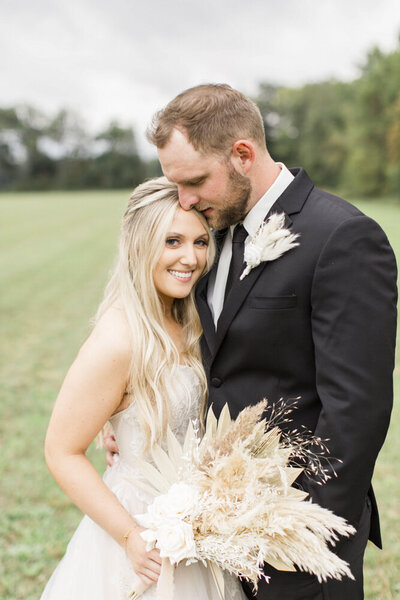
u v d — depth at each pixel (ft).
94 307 32.99
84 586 5.97
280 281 5.64
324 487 5.36
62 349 24.17
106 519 5.65
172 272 6.35
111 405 5.95
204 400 6.68
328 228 5.43
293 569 5.05
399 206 113.60
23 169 251.19
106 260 53.47
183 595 5.64
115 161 247.29
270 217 5.73
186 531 4.91
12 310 32.27
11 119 246.27
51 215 109.70
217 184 5.77
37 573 9.84
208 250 6.47
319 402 5.86
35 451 14.40
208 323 6.59
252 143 5.73
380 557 10.09
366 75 143.23
